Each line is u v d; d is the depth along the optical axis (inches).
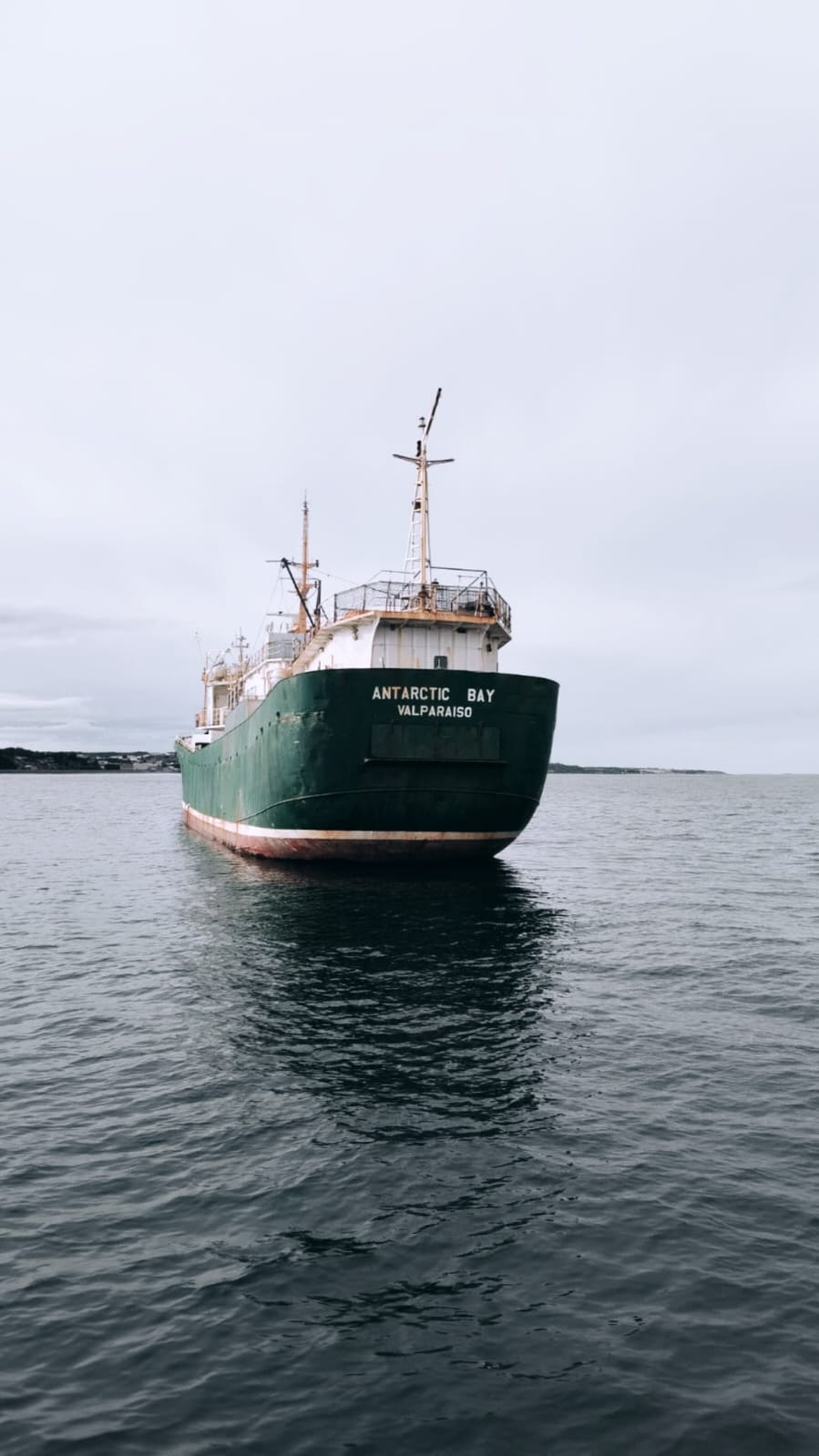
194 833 2234.3
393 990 615.8
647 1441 209.2
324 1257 287.4
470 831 1078.4
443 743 1014.4
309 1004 581.9
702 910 976.9
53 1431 215.0
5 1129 391.2
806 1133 379.2
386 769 1016.2
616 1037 511.2
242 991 619.5
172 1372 235.8
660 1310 257.9
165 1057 484.7
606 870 1401.3
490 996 598.9
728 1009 571.8
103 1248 294.8
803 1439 209.0
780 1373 231.9
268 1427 215.8
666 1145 367.6
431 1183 336.2
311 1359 239.8
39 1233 304.5
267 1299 266.1
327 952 731.4
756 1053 484.4
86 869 1448.1
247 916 900.0
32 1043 513.7
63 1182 341.1
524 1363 236.8
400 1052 487.2
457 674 1006.4
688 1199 321.1
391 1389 228.1
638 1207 316.2
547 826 2721.5
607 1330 249.6
